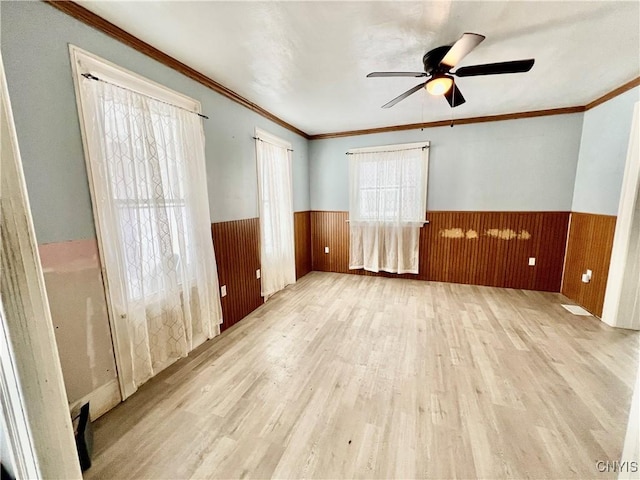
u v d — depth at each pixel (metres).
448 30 1.81
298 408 1.71
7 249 0.52
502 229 3.82
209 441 1.48
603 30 1.82
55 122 1.45
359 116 3.63
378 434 1.51
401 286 4.07
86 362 1.61
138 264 1.85
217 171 2.64
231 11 1.60
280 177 3.81
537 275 3.74
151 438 1.51
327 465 1.34
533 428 1.53
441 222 4.11
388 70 2.36
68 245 1.52
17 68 1.30
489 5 1.58
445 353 2.28
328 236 4.88
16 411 0.56
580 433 1.49
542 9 1.62
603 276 2.87
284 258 4.00
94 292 1.64
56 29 1.44
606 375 1.97
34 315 0.56
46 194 1.42
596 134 3.06
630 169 2.52
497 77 2.52
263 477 1.29
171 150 2.10
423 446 1.43
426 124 3.97
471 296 3.59
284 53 2.07
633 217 2.52
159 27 1.73
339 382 1.95
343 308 3.28
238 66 2.26
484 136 3.74
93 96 1.60
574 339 2.47
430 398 1.77
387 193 4.26
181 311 2.17
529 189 3.64
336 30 1.80
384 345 2.43
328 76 2.46
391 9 1.61
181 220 2.18
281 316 3.09
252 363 2.19
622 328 2.66
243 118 2.99
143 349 1.91
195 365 2.17
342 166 4.58
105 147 1.66
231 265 2.87
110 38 1.69
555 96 2.99
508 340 2.47
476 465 1.33
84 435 1.35
